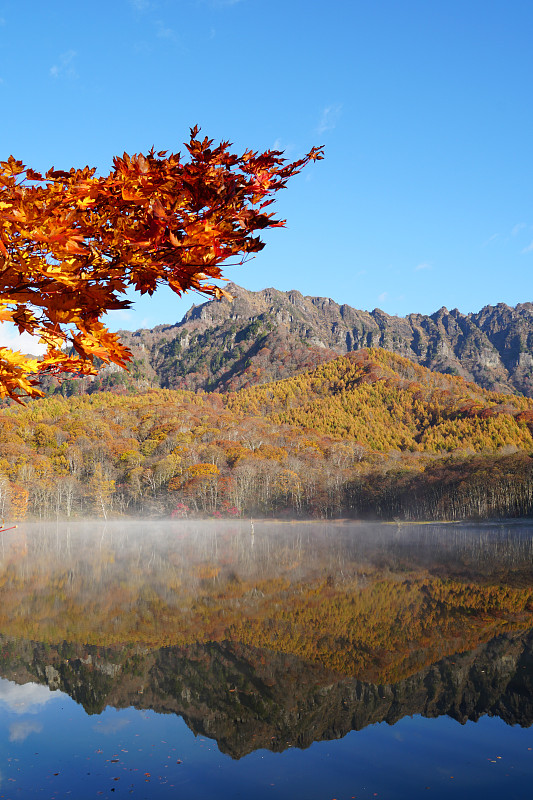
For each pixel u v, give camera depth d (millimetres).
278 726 14211
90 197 3277
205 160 3391
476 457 142625
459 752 12477
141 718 14758
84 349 3645
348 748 12773
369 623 24969
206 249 3412
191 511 129500
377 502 130125
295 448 179750
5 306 3322
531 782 10945
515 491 112688
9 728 14031
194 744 13039
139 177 3195
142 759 12133
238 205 3604
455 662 19047
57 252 3266
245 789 10727
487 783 10914
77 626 25531
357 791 10609
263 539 79875
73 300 3434
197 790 10664
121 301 3541
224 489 131125
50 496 128000
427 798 10297
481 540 71188
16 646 22125
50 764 11836
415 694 16328
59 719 14680
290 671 18688
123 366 3754
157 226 3256
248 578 40031
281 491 135500
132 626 25406
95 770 11555
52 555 60312
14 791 10617
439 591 32812
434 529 95875
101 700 16203
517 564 45094
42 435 156500
